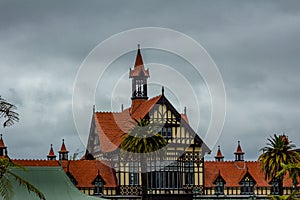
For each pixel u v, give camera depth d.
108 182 84.94
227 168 92.19
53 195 55.69
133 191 84.50
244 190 91.00
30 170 55.84
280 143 82.62
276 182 92.12
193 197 86.69
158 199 84.06
